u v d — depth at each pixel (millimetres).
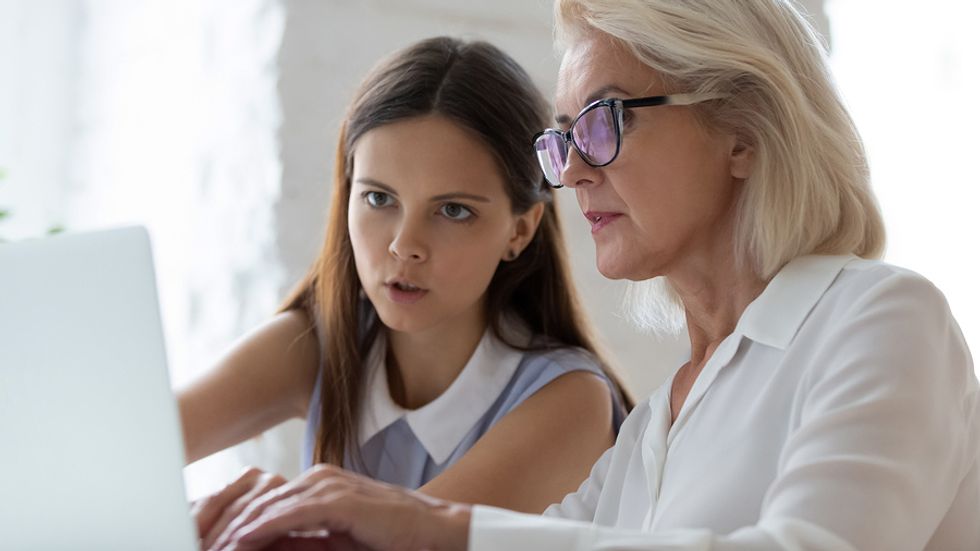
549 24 3133
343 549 954
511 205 1797
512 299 1953
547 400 1819
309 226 3018
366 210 1764
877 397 989
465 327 1897
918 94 3590
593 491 1428
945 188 3557
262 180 3076
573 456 1802
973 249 3521
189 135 3275
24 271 890
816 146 1229
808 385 1073
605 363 1981
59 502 886
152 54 3363
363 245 1762
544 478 1766
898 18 3604
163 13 3357
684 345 3109
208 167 3229
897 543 933
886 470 941
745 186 1242
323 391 1933
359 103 1813
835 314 1130
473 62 1787
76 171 3398
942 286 3516
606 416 1854
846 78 3568
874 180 3555
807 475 941
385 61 1825
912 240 3545
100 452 887
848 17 3598
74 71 3432
